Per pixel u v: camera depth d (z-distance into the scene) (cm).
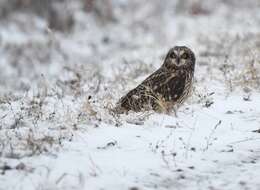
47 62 4288
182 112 1992
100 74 2841
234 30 4409
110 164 1492
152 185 1388
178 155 1578
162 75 2064
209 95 2156
